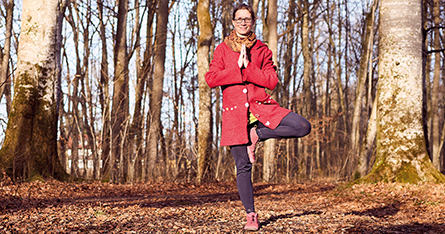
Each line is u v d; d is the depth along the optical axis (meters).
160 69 14.62
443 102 31.06
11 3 14.10
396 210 5.30
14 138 8.87
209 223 3.86
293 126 3.03
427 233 3.61
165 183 11.71
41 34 9.41
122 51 13.68
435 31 18.86
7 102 18.05
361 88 14.86
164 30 14.86
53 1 9.58
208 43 13.43
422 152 7.18
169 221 3.92
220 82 3.14
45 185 8.32
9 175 8.43
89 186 9.04
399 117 7.35
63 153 15.23
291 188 11.32
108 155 11.97
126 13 13.94
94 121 13.69
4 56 13.83
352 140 15.07
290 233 3.33
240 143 3.13
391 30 7.62
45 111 9.30
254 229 3.38
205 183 11.95
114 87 13.33
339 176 15.55
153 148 13.34
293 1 24.08
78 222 3.70
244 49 3.06
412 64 7.44
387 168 7.25
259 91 3.16
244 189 3.38
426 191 6.19
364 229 3.67
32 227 3.38
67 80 16.66
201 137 13.12
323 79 33.31
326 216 4.52
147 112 14.95
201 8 13.54
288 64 25.83
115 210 4.73
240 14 3.22
